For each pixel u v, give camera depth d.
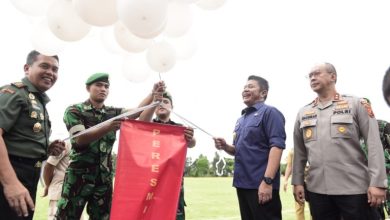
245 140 3.73
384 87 1.69
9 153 2.61
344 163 3.23
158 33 2.48
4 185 2.41
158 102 3.31
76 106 3.42
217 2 2.81
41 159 2.81
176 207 2.99
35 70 2.80
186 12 2.80
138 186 2.94
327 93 3.46
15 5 2.68
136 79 3.22
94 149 3.35
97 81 3.48
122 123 3.07
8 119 2.55
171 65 2.94
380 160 3.11
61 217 3.27
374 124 3.21
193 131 3.20
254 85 3.93
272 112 3.67
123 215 2.88
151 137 3.09
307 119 3.50
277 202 3.55
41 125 2.79
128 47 2.86
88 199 3.36
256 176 3.60
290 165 6.82
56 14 2.55
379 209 3.80
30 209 2.45
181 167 3.08
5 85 2.69
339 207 3.27
